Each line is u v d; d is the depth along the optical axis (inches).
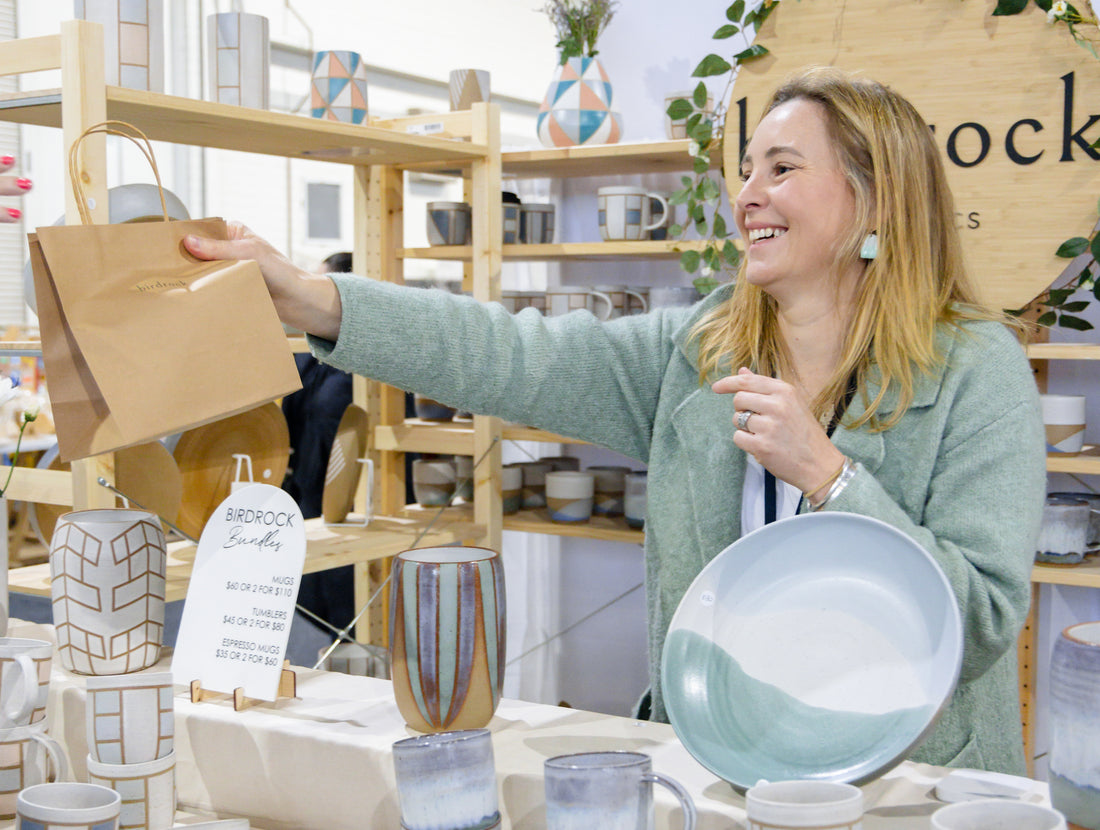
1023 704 95.7
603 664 122.3
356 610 106.3
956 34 90.0
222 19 74.4
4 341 65.5
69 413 42.2
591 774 30.5
